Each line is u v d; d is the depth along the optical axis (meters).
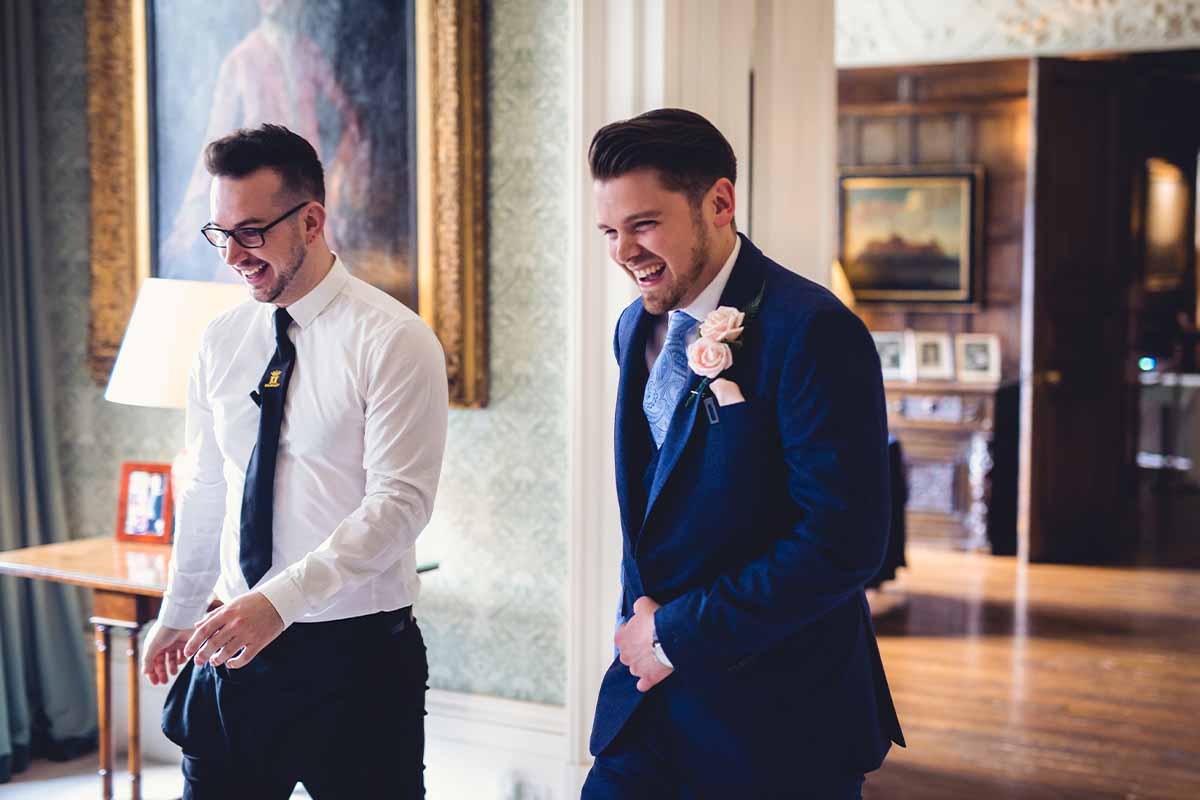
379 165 3.26
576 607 3.11
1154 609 6.02
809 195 3.19
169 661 2.27
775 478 1.64
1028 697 4.57
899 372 7.73
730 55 3.04
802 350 1.58
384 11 3.23
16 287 3.75
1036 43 7.24
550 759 3.21
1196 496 9.87
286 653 2.07
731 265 1.71
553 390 3.18
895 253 7.90
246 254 2.05
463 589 3.34
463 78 3.14
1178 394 10.27
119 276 3.68
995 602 6.14
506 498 3.27
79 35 3.79
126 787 3.58
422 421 2.08
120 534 3.39
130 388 3.03
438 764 3.36
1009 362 7.81
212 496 2.28
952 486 7.48
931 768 3.80
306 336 2.13
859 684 1.74
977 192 7.71
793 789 1.68
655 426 1.77
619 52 2.95
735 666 1.65
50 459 3.84
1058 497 7.08
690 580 1.70
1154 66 7.92
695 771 1.72
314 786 2.11
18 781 3.62
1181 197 10.46
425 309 3.22
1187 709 4.42
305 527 2.12
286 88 3.38
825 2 3.18
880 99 7.88
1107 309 7.15
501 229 3.21
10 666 3.67
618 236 1.63
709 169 1.62
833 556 1.56
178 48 3.54
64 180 3.85
